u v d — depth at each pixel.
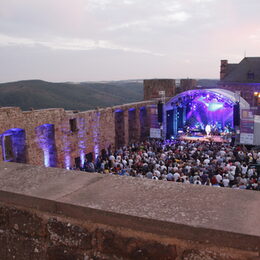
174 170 18.81
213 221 2.09
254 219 2.09
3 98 157.00
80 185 2.91
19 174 3.32
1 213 2.95
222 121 46.69
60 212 2.60
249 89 52.53
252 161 23.36
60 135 26.75
